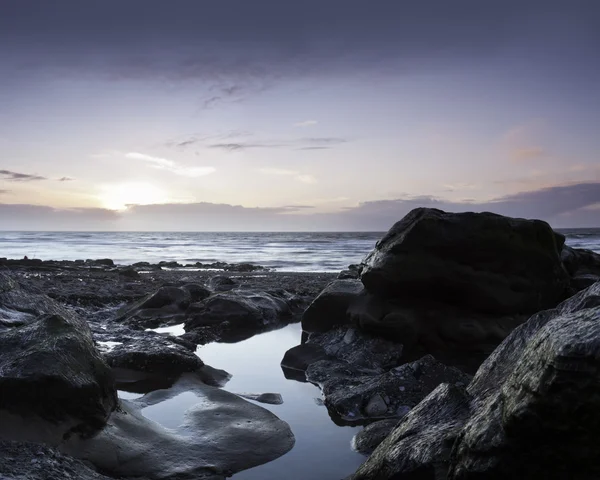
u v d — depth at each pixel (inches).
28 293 288.7
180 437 214.7
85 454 186.4
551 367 113.9
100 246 2536.9
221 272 1063.6
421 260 382.6
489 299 383.2
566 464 115.0
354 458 203.5
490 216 383.2
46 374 189.8
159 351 316.2
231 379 317.7
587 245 2107.5
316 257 1738.4
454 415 165.2
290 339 441.7
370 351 366.6
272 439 218.7
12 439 175.5
